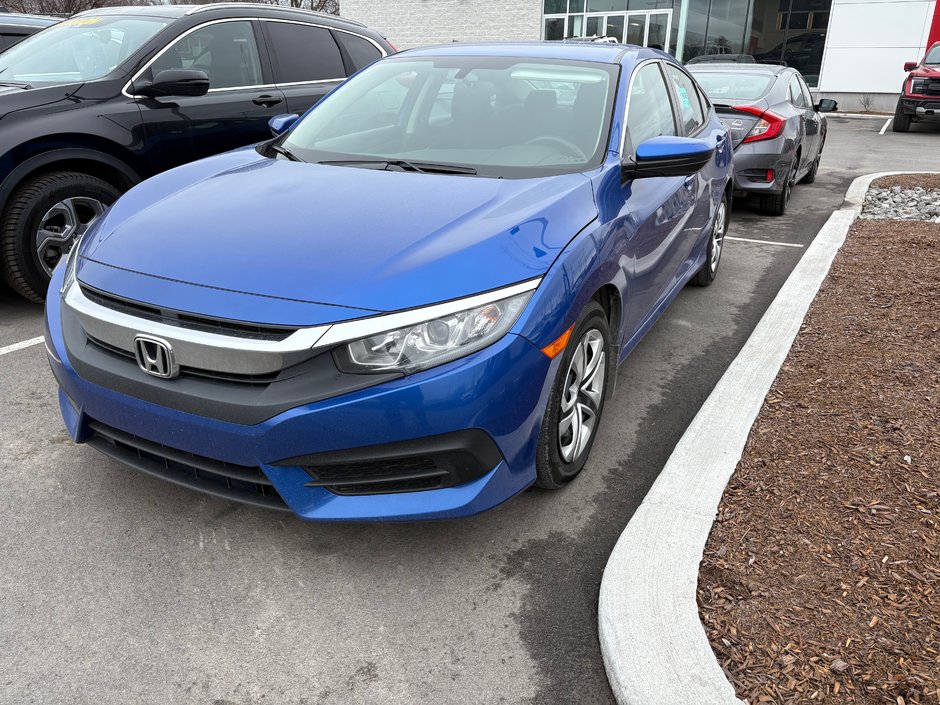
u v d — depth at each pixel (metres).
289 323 2.06
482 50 3.76
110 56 4.86
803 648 1.94
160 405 2.21
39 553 2.41
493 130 3.23
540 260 2.34
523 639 2.11
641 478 2.90
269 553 2.44
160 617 2.16
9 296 4.89
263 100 5.41
